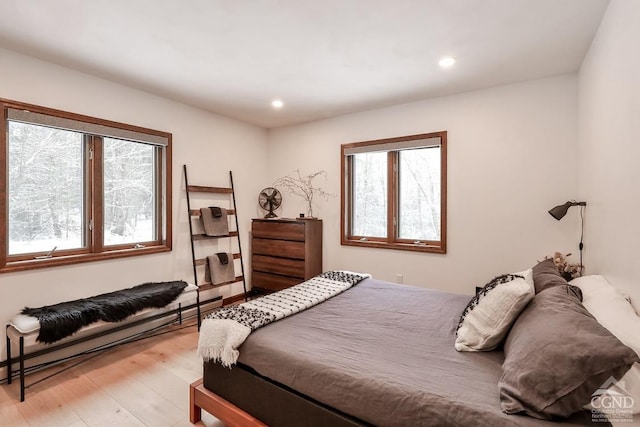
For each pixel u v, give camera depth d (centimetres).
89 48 237
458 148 329
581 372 100
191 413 191
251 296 445
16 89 238
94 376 241
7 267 233
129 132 308
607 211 190
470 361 146
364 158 401
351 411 132
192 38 224
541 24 206
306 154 439
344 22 206
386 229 383
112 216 307
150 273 328
